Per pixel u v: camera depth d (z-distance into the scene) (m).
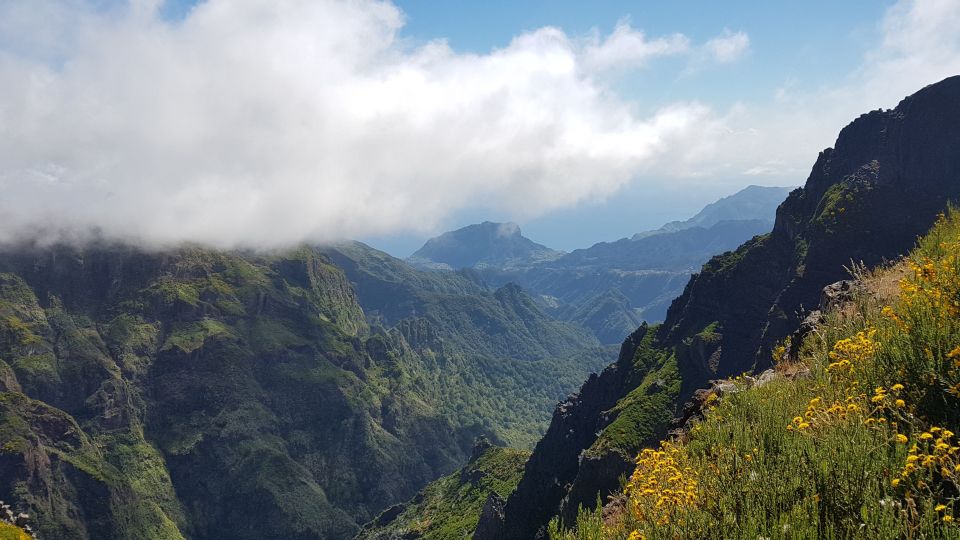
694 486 8.12
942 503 6.36
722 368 129.25
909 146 128.00
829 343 12.88
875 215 121.75
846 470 7.11
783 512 6.88
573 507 100.44
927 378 8.29
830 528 6.27
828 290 20.02
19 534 56.00
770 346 114.75
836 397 9.42
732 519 7.09
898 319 9.95
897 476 6.91
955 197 118.94
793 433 8.69
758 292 139.12
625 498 10.83
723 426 10.49
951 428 7.58
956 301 9.40
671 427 18.09
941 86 129.38
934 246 15.30
